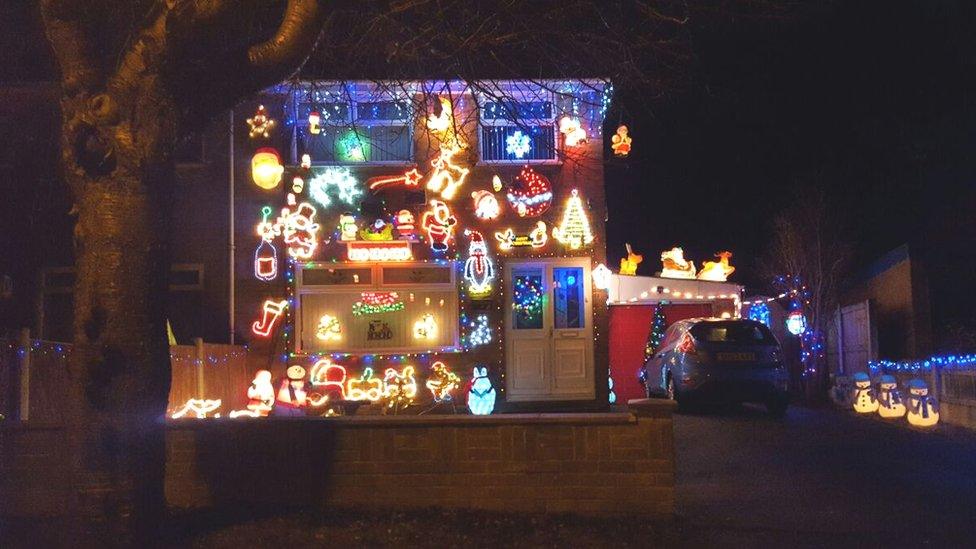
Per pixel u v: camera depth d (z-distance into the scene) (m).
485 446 8.45
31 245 16.19
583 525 7.94
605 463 8.38
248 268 16.92
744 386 16.06
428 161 16.81
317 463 8.50
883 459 11.82
